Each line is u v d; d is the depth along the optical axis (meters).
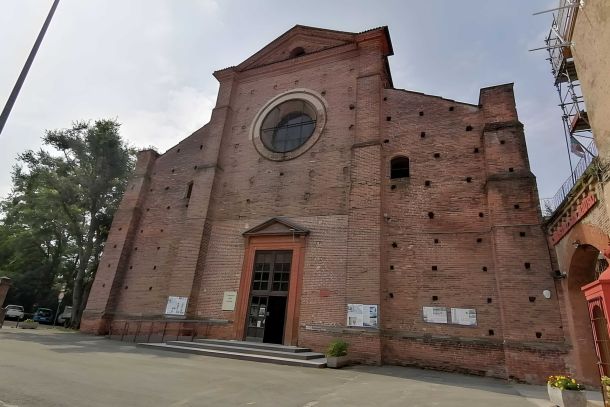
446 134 17.27
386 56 21.53
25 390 7.09
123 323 20.06
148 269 21.09
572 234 11.50
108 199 32.97
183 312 17.86
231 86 23.81
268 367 12.02
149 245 21.88
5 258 43.62
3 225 43.56
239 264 18.44
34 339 16.56
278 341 16.69
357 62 20.67
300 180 19.00
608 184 8.86
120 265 21.55
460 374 13.11
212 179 20.72
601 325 6.83
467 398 8.65
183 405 6.83
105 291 21.02
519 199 14.27
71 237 38.75
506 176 14.80
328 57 21.75
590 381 11.22
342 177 17.98
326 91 20.78
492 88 16.91
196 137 23.92
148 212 23.03
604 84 9.03
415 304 14.83
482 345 13.38
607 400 6.50
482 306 13.94
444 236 15.46
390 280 15.51
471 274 14.51
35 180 31.92
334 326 15.19
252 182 20.20
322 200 17.94
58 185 31.05
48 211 33.25
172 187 23.11
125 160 33.31
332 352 13.12
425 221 15.99
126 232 22.30
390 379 11.07
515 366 12.23
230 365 11.98
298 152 19.70
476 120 16.97
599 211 9.57
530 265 13.20
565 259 12.23
